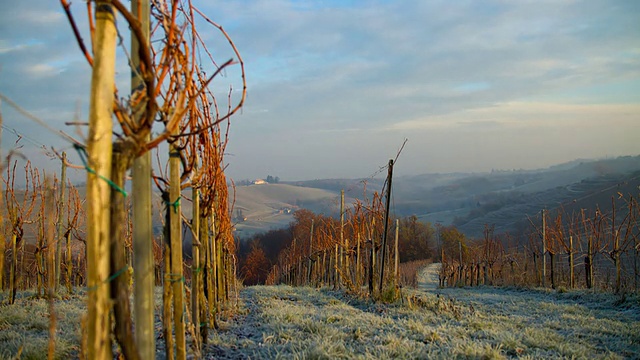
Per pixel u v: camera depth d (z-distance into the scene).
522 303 13.17
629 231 14.44
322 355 5.89
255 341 6.96
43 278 10.58
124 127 2.55
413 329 8.08
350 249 16.36
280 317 8.46
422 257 50.75
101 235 2.31
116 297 2.43
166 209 4.19
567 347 7.09
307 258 25.75
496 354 6.29
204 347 6.09
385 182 14.06
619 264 14.14
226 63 2.89
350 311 9.97
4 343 5.93
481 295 16.59
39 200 10.28
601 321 9.75
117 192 2.46
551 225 22.45
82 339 2.53
